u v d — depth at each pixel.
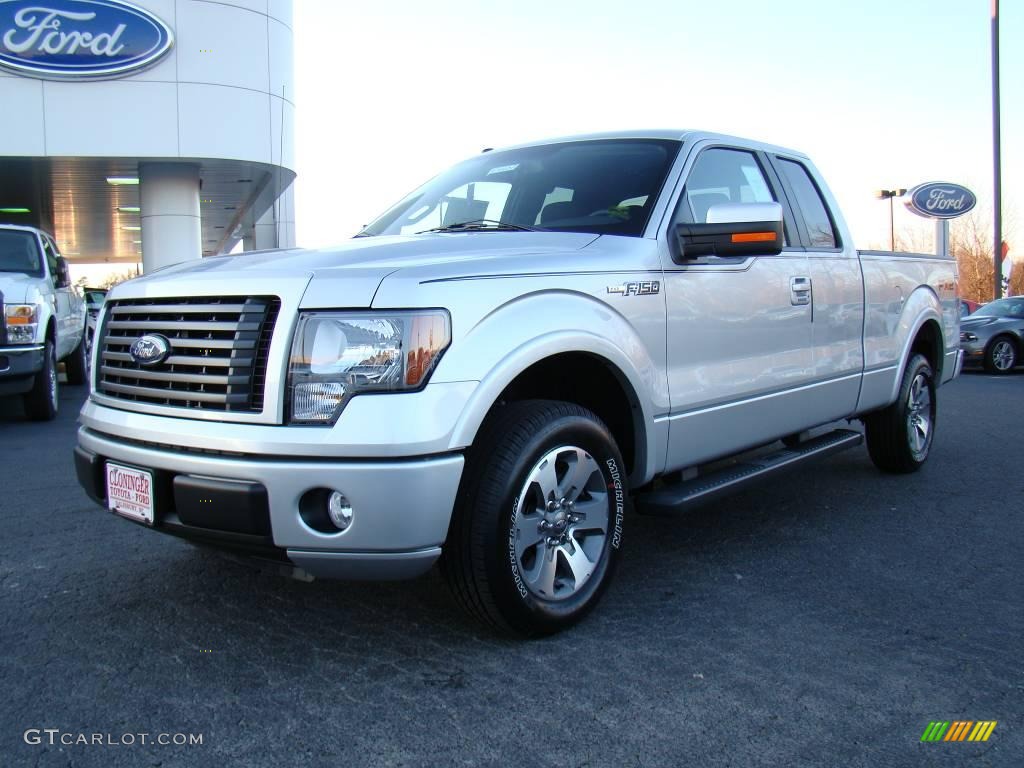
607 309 3.40
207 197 22.50
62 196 22.02
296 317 2.84
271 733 2.58
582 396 3.76
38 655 3.11
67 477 6.09
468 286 2.97
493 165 4.57
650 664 3.03
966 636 3.28
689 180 4.07
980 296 47.34
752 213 3.59
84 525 4.78
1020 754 2.48
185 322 3.05
